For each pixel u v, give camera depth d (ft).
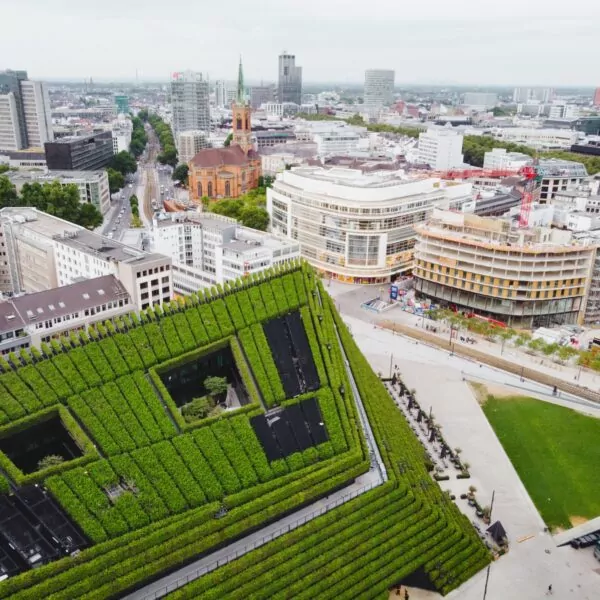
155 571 382.22
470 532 477.36
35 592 347.97
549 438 610.65
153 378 512.63
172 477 438.40
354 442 504.43
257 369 554.46
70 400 469.57
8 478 412.36
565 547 478.59
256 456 472.85
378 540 444.55
